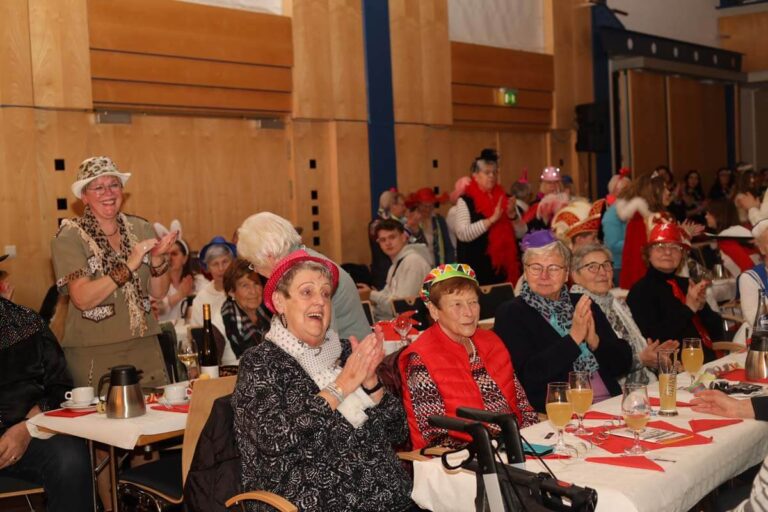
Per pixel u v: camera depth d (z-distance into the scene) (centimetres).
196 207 831
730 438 303
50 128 720
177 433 379
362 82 963
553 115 1233
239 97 853
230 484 305
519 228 884
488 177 828
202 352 471
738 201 905
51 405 440
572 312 424
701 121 1536
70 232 452
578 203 673
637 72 1358
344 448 302
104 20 744
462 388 355
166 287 479
